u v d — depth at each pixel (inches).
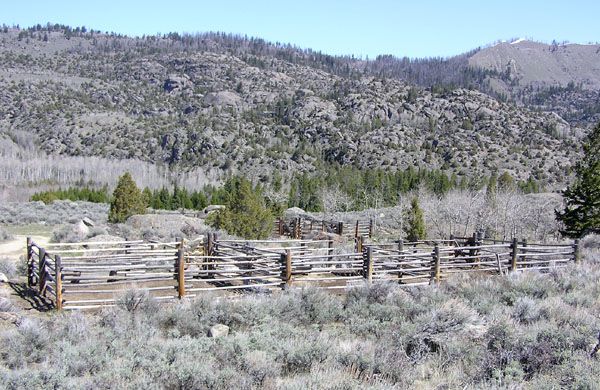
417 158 4916.3
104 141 6166.3
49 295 477.4
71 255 682.2
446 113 6446.9
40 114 6761.8
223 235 846.5
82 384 242.4
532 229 1705.2
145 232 974.4
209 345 310.0
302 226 1248.8
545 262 673.0
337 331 381.4
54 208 1662.2
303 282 544.7
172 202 2507.4
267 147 5723.4
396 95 7372.1
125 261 589.0
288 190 3393.2
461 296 478.9
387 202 2751.0
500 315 382.9
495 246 642.8
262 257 528.1
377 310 417.7
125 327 357.4
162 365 267.9
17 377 244.7
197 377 253.3
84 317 379.9
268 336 328.5
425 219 1763.0
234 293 512.1
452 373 279.3
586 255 770.2
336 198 2220.7
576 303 438.6
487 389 246.8
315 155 5482.3
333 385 247.8
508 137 5349.4
